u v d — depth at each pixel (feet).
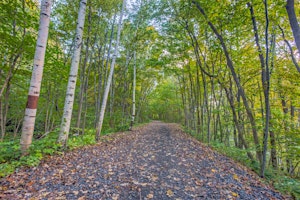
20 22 18.60
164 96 94.07
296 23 11.98
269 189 13.10
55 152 16.12
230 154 23.86
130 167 14.94
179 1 27.76
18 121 32.94
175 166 16.01
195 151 22.59
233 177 14.12
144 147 23.95
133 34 43.21
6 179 10.32
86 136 24.64
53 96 33.94
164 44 38.52
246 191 11.72
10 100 29.60
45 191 9.63
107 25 37.58
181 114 102.06
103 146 22.47
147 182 12.05
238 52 25.75
